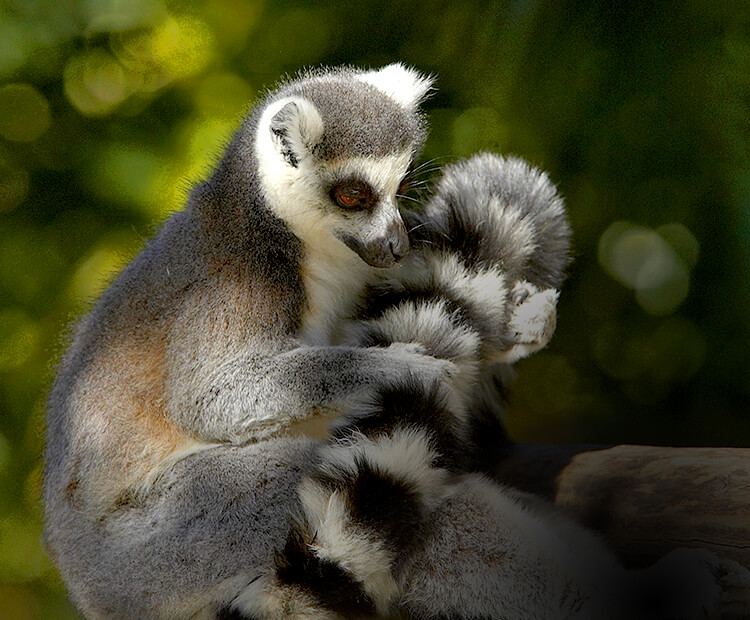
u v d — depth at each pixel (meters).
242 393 8.86
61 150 14.43
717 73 12.52
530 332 9.18
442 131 13.59
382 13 13.78
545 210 9.82
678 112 12.88
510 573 7.89
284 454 8.62
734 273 13.30
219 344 9.00
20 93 14.34
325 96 9.94
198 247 9.34
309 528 7.84
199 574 8.34
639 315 14.73
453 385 8.84
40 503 11.39
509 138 13.52
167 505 8.68
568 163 13.79
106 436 8.92
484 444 9.83
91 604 8.78
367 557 7.74
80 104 14.31
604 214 14.12
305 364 8.81
